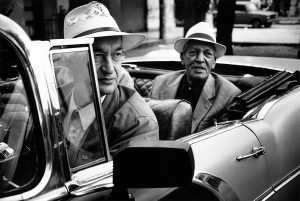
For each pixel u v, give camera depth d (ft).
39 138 3.55
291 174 7.30
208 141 5.77
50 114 3.56
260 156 6.38
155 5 76.07
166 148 3.38
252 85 9.70
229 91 9.05
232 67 11.20
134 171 3.44
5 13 21.91
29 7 47.52
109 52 5.85
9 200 3.43
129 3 69.82
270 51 47.85
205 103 9.00
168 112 7.13
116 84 6.01
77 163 3.99
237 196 5.58
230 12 31.22
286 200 7.19
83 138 4.02
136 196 4.37
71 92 3.89
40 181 3.54
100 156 4.20
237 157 5.84
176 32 70.85
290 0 83.97
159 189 4.61
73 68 3.89
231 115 7.75
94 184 3.96
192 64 9.25
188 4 28.99
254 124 6.73
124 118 6.04
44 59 3.56
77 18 5.95
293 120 7.54
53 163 3.59
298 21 83.35
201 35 9.16
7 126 3.83
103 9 6.01
